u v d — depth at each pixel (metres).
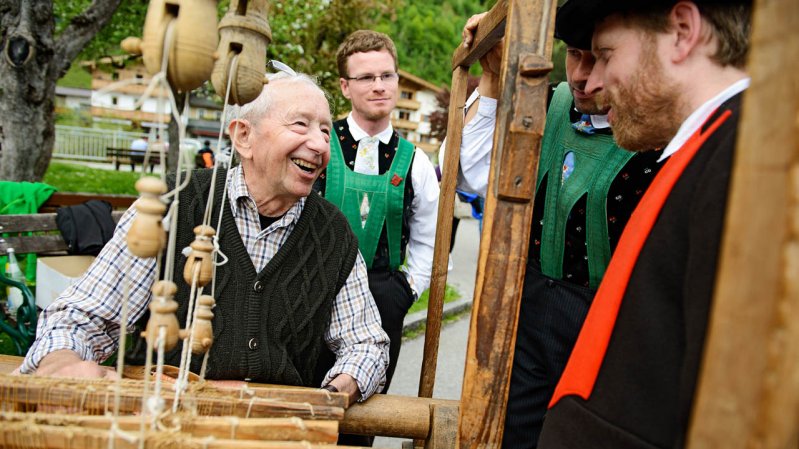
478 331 0.85
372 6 8.80
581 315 1.34
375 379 1.29
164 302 0.71
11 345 2.83
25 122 4.96
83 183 12.12
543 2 0.80
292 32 6.74
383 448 2.67
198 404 0.83
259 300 1.29
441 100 14.17
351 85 2.09
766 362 0.35
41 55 4.94
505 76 0.82
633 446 0.65
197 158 5.73
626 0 0.76
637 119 0.80
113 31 7.91
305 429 0.78
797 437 0.34
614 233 1.26
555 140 1.42
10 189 3.31
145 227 0.66
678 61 0.73
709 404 0.39
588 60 1.14
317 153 1.27
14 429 0.71
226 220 1.30
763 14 0.36
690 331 0.57
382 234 2.07
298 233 1.36
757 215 0.36
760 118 0.36
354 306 1.44
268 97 1.25
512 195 0.81
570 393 0.76
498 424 0.87
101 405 0.81
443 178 1.54
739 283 0.37
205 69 0.64
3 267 2.85
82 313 1.23
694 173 0.64
